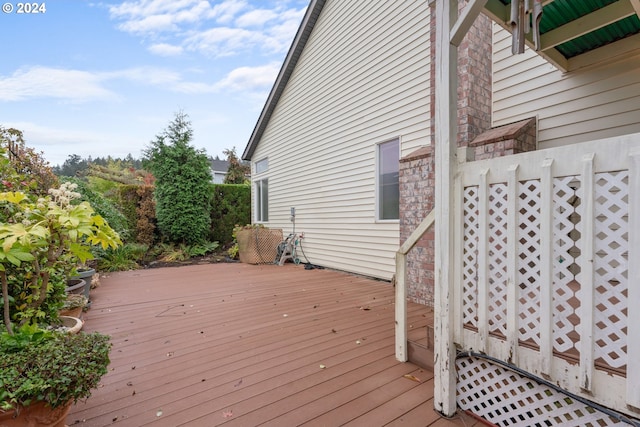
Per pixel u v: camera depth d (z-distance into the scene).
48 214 1.90
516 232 1.64
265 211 9.71
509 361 1.66
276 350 2.70
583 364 1.39
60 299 2.57
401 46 5.05
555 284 1.50
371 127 5.65
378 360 2.50
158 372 2.32
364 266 5.88
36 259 2.11
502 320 1.72
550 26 2.66
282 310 3.88
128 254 7.66
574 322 1.74
